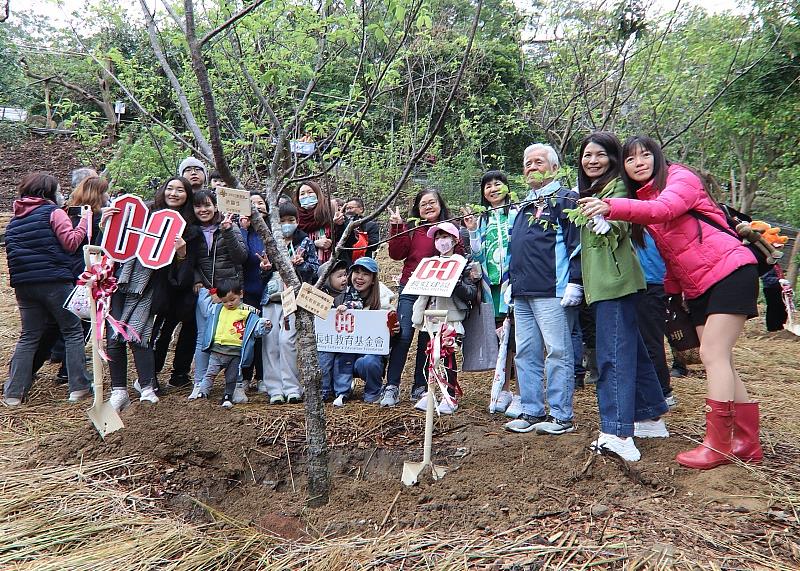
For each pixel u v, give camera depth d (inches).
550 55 306.8
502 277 188.7
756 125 378.6
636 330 147.0
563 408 159.3
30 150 639.8
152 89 244.7
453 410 184.2
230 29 140.6
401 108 386.0
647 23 241.8
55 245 195.5
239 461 153.4
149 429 157.3
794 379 232.2
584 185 156.6
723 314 134.4
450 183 435.8
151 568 110.0
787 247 400.5
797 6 325.4
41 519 124.2
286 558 113.9
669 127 332.2
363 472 155.9
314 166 214.1
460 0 313.6
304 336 140.1
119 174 290.4
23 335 199.5
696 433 161.0
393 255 201.6
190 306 199.8
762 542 109.3
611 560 104.7
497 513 123.6
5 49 606.9
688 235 137.0
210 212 198.7
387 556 111.5
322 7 138.7
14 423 181.3
